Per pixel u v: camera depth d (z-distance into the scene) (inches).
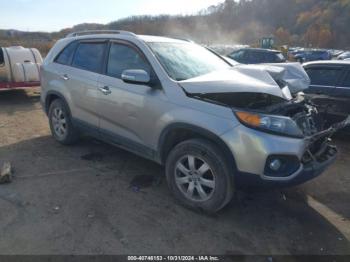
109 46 169.3
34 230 120.0
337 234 126.2
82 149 201.9
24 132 236.7
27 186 153.0
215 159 124.0
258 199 149.3
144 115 145.6
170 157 137.9
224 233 123.2
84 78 176.1
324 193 159.9
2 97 371.2
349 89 226.5
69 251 110.0
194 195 135.5
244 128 117.1
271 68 150.3
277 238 122.1
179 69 147.3
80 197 144.5
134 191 151.3
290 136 118.8
